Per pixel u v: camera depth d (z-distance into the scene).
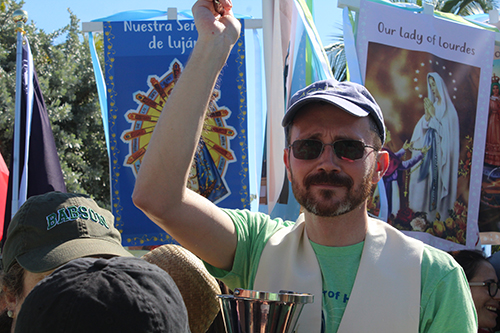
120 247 1.60
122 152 3.14
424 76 3.08
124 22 3.19
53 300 0.91
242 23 3.20
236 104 3.16
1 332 1.59
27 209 1.53
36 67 10.80
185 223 1.57
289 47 2.96
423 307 1.46
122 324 0.89
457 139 3.19
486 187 3.46
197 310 1.77
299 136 1.55
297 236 1.66
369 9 2.95
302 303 1.23
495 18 3.73
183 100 1.54
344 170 1.49
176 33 3.20
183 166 1.52
